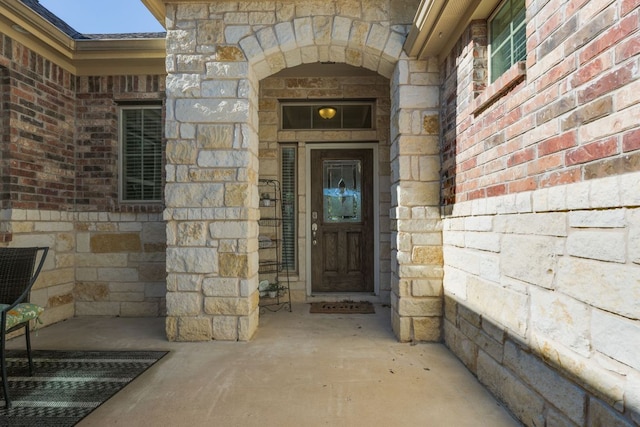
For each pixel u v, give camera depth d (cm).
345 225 470
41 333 338
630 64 120
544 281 166
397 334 318
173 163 312
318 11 312
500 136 206
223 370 252
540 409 169
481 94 223
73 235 403
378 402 208
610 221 128
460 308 268
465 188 257
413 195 311
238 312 310
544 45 165
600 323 133
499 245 208
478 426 185
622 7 123
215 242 311
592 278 137
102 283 404
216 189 311
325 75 453
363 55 329
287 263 470
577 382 145
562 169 153
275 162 457
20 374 245
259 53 313
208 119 312
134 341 313
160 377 241
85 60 390
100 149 405
